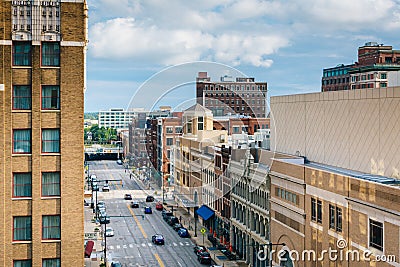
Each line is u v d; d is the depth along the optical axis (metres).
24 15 34.88
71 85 35.25
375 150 42.84
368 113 43.75
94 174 162.75
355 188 41.19
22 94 35.09
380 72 103.75
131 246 75.69
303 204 50.38
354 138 46.06
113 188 135.00
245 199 66.62
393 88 40.41
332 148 49.94
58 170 35.22
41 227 35.00
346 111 47.34
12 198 34.66
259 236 61.91
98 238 79.75
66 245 35.03
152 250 73.31
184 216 95.69
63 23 35.16
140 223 92.50
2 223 34.44
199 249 70.44
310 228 49.06
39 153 34.91
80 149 35.34
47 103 35.38
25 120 34.94
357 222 40.88
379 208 37.53
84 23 35.59
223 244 74.00
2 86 34.59
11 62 34.81
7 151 34.66
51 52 35.41
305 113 55.31
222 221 75.25
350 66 116.56
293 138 58.22
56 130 35.34
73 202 35.19
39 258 34.75
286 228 54.34
